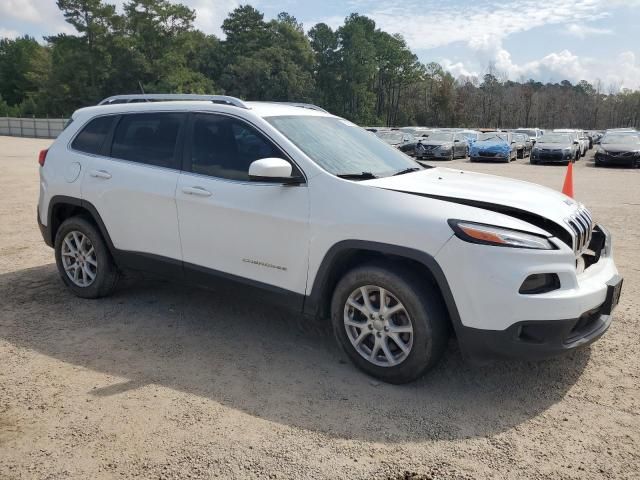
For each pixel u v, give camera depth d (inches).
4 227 328.8
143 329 174.9
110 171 186.4
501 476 105.3
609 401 133.8
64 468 105.9
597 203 457.4
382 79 4554.6
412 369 135.0
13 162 812.6
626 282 229.0
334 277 148.3
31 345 161.3
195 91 2962.6
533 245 125.8
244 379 142.7
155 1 2839.6
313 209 144.6
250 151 159.8
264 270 155.5
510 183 159.3
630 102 4891.7
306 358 155.8
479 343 127.2
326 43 3996.1
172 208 171.2
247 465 107.4
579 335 134.7
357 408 129.2
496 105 4736.7
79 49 2827.3
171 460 108.6
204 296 206.2
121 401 130.5
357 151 167.9
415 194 138.7
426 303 131.4
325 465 107.8
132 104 192.4
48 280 224.1
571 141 1011.3
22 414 124.0
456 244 126.0
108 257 194.1
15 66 3853.3
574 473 106.5
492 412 128.5
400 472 106.1
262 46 3735.2
